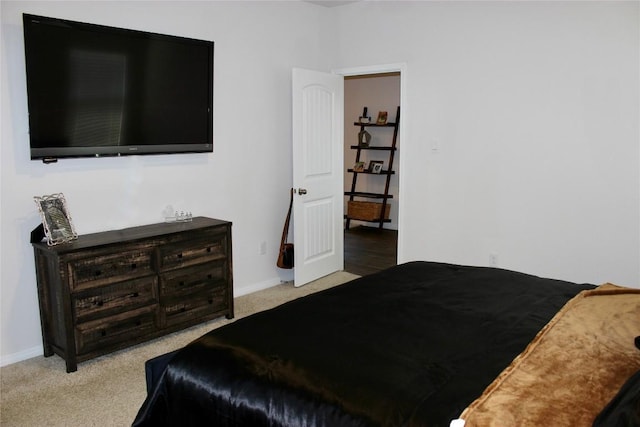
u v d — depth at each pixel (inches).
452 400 53.7
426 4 169.5
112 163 135.9
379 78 288.0
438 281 97.3
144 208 143.9
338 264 204.5
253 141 172.4
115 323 123.6
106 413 100.9
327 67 197.3
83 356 118.7
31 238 119.9
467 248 170.4
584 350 63.1
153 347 131.1
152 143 140.0
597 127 140.9
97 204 133.9
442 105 170.1
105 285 120.7
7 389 110.0
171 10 144.6
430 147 174.7
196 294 141.0
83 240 122.8
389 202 295.6
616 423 44.9
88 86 124.3
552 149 149.4
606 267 143.7
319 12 190.7
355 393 56.1
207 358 68.4
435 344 68.0
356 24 188.9
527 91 152.1
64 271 113.4
